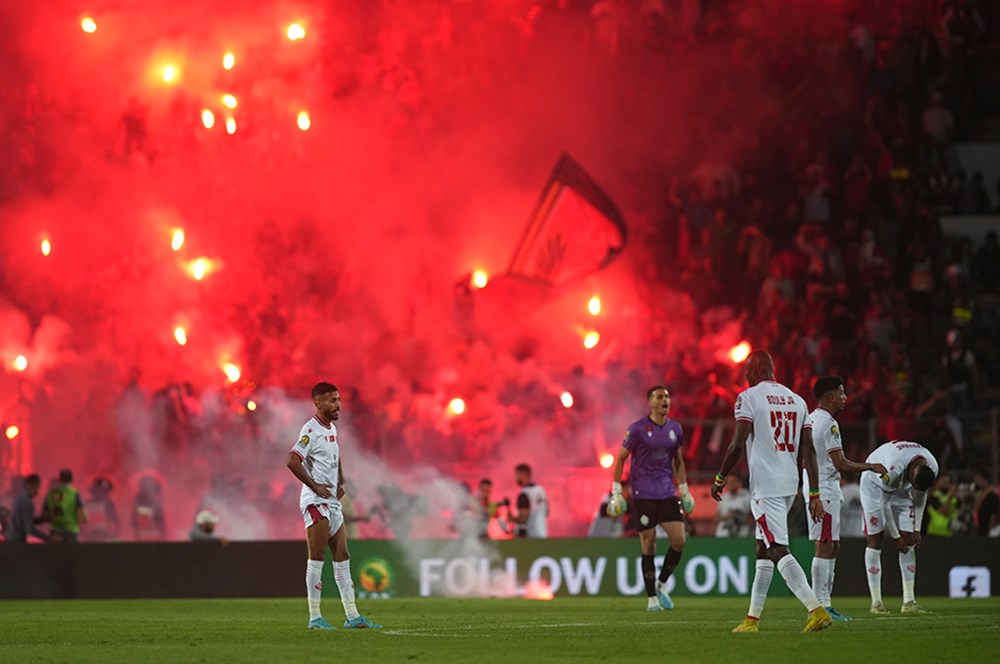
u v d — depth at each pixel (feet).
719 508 252.01
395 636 135.23
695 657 108.37
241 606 210.38
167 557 240.53
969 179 403.75
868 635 128.26
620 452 189.57
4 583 239.30
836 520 159.12
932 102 403.95
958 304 347.97
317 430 144.97
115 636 141.28
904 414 313.53
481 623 157.69
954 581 234.17
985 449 288.51
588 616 172.45
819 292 352.49
